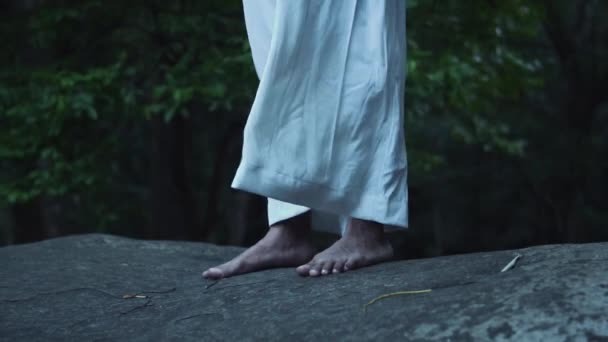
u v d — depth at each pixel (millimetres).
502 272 2037
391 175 2473
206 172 12984
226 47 6297
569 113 12344
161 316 2311
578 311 1707
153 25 6453
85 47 6871
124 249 3434
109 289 2652
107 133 7027
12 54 6930
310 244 2729
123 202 8336
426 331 1798
